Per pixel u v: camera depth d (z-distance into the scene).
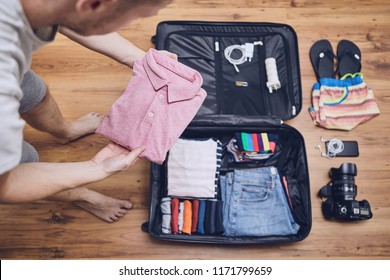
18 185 0.67
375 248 1.37
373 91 1.53
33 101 0.99
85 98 1.45
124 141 1.01
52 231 1.32
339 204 1.31
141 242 1.32
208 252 1.33
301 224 1.32
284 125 1.36
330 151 1.43
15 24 0.51
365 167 1.44
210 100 1.39
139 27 1.52
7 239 1.30
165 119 1.02
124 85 1.47
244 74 1.43
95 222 1.33
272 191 1.31
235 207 1.29
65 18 0.52
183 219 1.28
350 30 1.58
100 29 0.54
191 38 1.43
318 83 1.50
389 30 1.59
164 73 1.04
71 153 1.39
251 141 1.34
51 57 1.47
